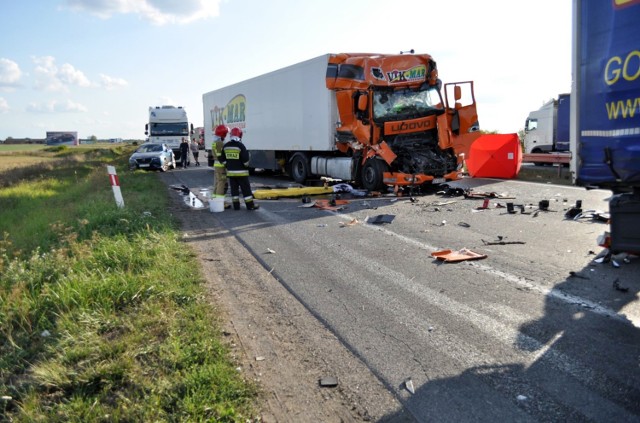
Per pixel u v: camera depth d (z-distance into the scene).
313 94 16.12
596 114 4.82
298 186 17.16
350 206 11.65
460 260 6.55
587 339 4.10
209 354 3.88
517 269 6.10
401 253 7.11
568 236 7.75
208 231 9.14
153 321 4.49
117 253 6.42
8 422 3.17
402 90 14.57
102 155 51.81
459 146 14.65
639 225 4.50
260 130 20.17
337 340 4.29
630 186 4.64
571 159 5.16
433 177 13.65
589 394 3.30
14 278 5.64
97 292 5.04
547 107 26.09
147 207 11.28
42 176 24.64
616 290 5.21
